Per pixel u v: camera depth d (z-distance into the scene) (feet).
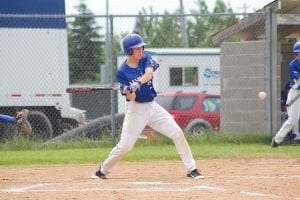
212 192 65.62
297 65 115.03
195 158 103.91
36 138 131.64
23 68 141.38
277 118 133.39
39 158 104.63
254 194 64.28
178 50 204.74
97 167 94.32
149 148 119.85
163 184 72.49
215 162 97.96
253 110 137.39
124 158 103.76
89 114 202.80
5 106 140.77
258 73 136.77
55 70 143.23
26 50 141.59
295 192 66.23
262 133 133.18
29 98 141.90
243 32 151.43
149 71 74.18
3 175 85.46
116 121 131.85
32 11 142.00
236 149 116.26
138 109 76.02
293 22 132.05
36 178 81.87
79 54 210.79
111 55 126.41
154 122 77.00
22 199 63.16
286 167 90.12
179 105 158.10
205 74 205.16
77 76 209.26
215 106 158.71
